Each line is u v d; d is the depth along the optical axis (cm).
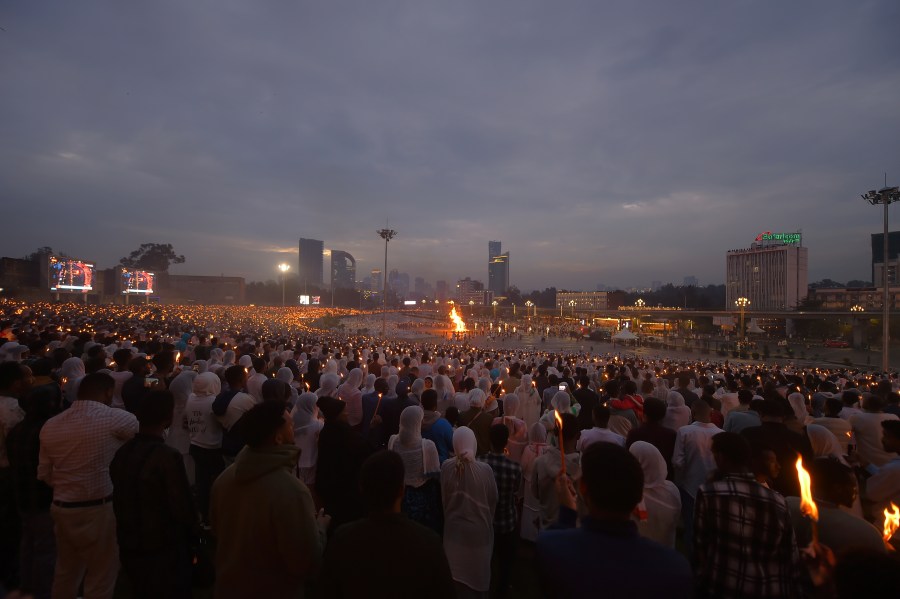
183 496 358
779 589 275
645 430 579
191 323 4944
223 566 291
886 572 165
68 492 383
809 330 11044
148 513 345
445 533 430
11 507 458
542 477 481
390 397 716
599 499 221
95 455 391
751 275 18800
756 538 278
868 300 13450
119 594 486
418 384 835
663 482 446
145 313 5719
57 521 384
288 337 3544
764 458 331
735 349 6681
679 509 440
